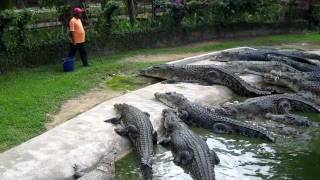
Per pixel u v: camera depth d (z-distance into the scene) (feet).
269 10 73.72
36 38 47.83
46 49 47.03
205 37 66.74
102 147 26.40
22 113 31.37
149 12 71.92
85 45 50.60
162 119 31.24
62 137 27.04
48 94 35.91
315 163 26.21
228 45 63.21
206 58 52.47
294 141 29.43
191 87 39.37
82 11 48.88
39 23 56.03
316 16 77.77
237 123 30.53
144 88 38.63
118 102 34.37
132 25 58.54
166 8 63.00
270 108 34.58
